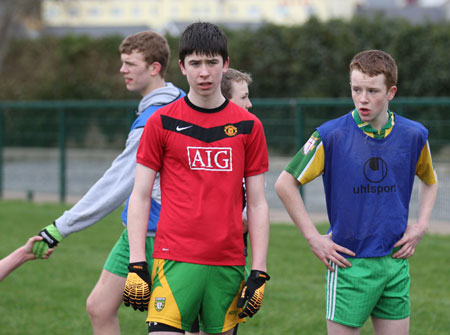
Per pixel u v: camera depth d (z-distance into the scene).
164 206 7.20
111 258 8.58
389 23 46.34
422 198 8.14
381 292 7.63
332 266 7.76
